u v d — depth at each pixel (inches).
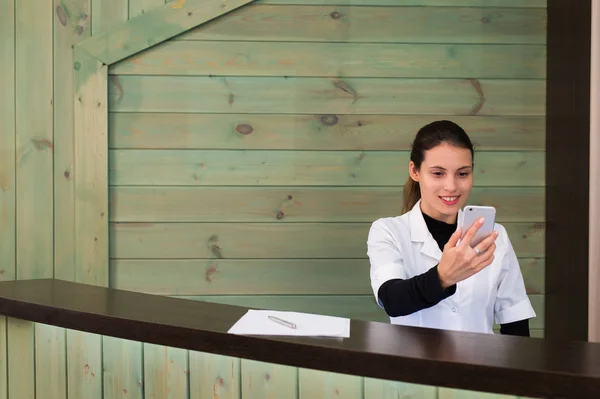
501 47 108.6
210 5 107.0
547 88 108.7
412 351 45.8
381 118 108.7
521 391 41.9
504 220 109.4
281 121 108.9
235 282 109.4
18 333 63.6
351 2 108.0
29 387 63.2
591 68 92.0
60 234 108.8
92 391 60.0
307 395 51.2
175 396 56.2
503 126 109.0
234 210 109.3
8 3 107.7
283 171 109.0
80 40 107.8
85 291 67.2
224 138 108.9
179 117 108.9
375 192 109.0
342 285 109.3
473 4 108.3
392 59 108.5
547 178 108.5
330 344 47.5
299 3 108.1
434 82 108.6
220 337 50.4
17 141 108.2
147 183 109.0
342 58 108.6
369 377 46.3
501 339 49.6
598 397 40.3
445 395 47.1
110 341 58.8
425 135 70.1
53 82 108.0
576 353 45.8
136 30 107.2
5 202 108.5
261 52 108.5
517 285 72.3
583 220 94.5
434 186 68.9
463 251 53.1
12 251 108.8
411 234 73.3
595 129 92.3
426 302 56.4
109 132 108.8
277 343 48.3
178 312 57.3
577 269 96.7
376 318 109.1
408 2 108.1
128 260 109.4
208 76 108.7
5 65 108.0
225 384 54.1
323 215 109.2
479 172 109.1
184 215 109.3
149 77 108.6
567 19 99.8
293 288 109.3
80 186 107.8
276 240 109.3
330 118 108.6
